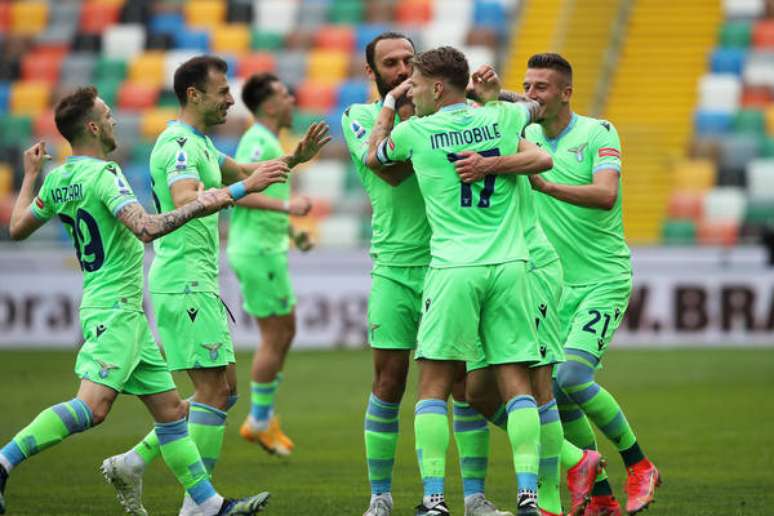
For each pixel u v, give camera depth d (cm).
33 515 2572
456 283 2225
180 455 2323
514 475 3039
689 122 7631
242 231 3709
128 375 2272
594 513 2473
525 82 2620
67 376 5334
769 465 3111
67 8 8919
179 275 2538
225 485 2962
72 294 6550
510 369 2250
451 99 2288
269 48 8494
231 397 2716
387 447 2489
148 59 8544
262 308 3634
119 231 2281
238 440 3809
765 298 6016
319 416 4241
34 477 3072
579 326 2569
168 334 2555
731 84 7719
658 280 6128
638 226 7244
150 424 4081
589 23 8050
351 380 5206
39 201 2345
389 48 2531
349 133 2545
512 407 2223
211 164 2575
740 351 5925
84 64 8588
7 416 4200
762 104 7675
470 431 2420
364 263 6362
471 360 2244
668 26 8019
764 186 7269
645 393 4628
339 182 7631
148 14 8812
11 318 6619
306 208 3594
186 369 2555
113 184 2242
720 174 7350
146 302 6191
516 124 2294
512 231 2259
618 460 3322
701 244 7062
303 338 6444
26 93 8481
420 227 2475
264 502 2294
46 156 2459
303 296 6438
